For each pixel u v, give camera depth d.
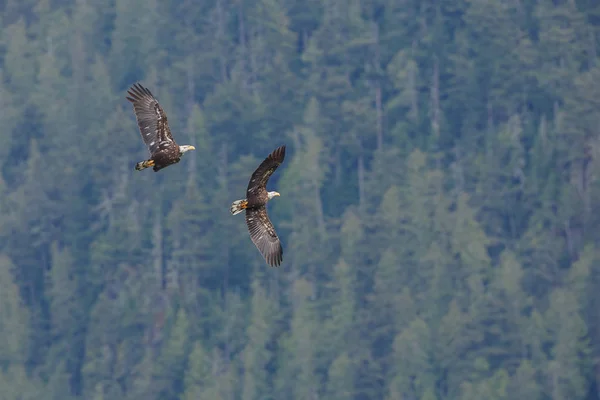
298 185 97.69
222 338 86.44
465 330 81.94
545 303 90.56
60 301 93.38
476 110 118.94
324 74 120.62
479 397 76.88
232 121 113.44
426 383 78.62
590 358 80.75
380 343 85.25
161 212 99.19
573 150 107.12
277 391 78.31
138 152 105.88
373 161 109.50
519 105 118.69
